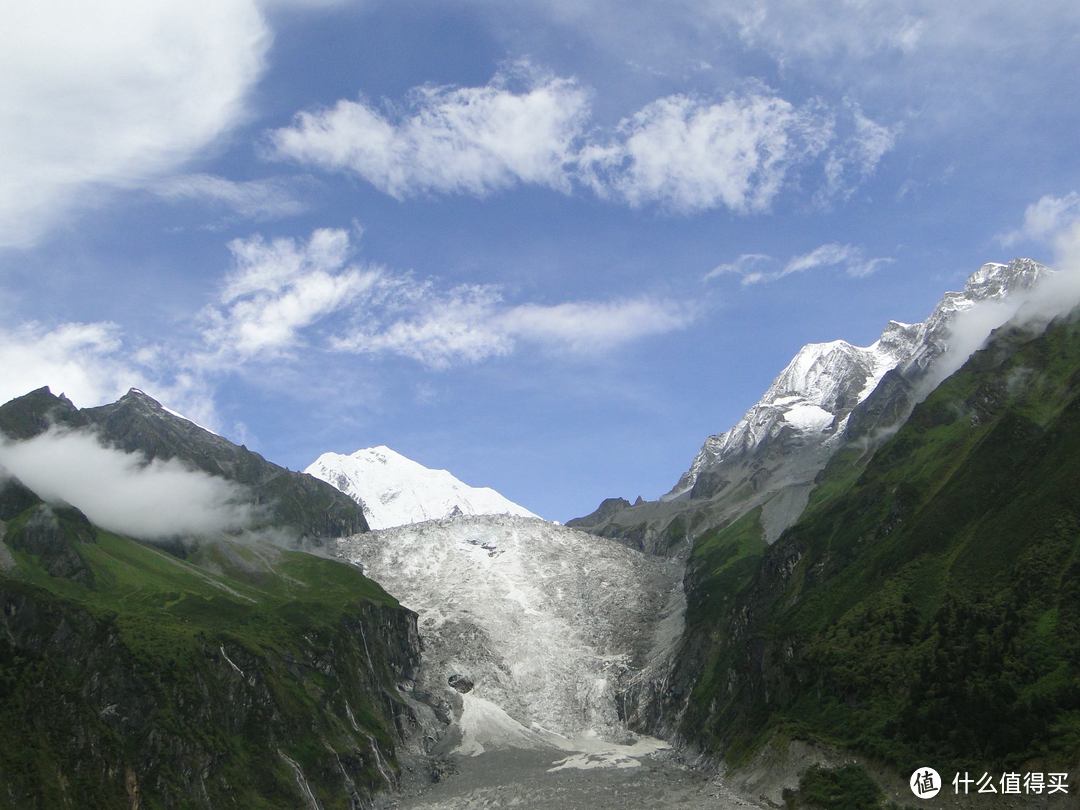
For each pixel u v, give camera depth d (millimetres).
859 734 176625
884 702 180000
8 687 162750
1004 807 144250
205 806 175875
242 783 186500
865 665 190625
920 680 174375
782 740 189000
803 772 177500
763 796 181000
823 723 188750
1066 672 156500
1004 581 183125
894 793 159875
